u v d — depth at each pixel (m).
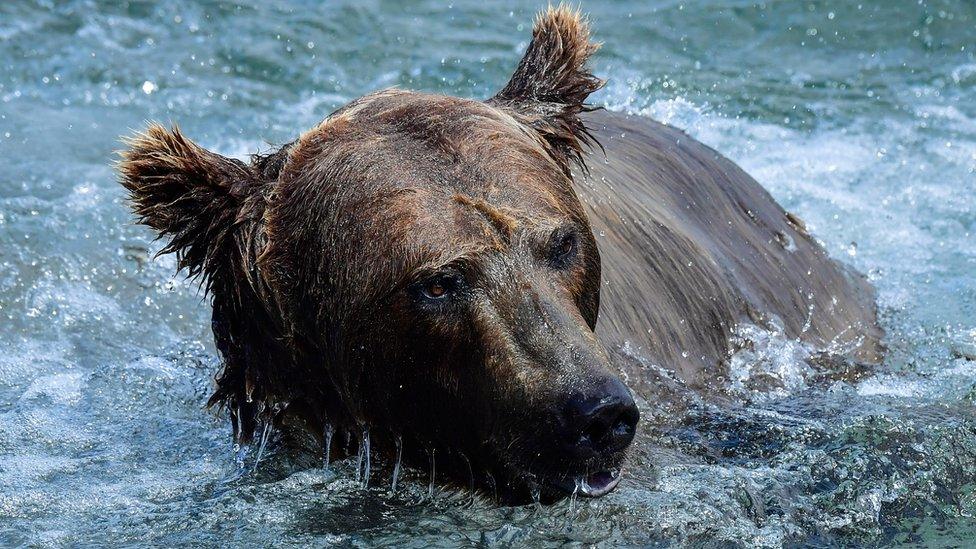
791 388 11.38
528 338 8.02
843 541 9.27
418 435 9.02
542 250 8.30
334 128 8.95
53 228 14.70
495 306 8.14
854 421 10.58
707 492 9.48
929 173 17.14
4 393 11.89
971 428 10.60
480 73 19.66
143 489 10.08
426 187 8.37
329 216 8.59
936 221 15.96
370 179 8.48
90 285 13.82
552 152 9.71
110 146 17.42
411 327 8.37
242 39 20.75
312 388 9.41
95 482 10.22
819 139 17.98
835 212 16.09
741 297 11.88
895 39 20.73
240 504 9.62
